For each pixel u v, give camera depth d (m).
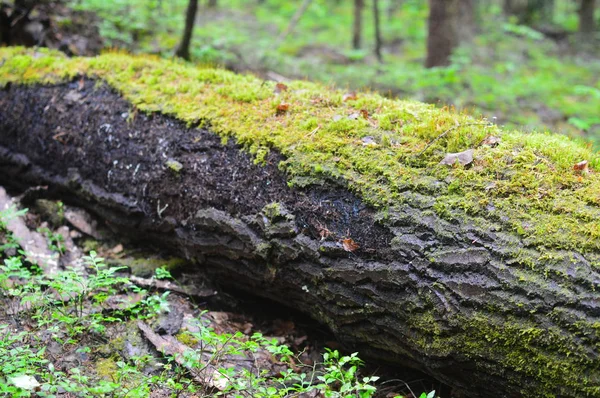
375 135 2.90
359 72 7.84
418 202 2.53
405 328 2.50
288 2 13.76
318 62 8.41
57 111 3.85
